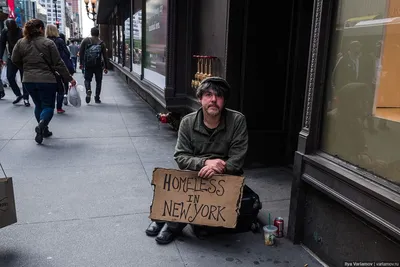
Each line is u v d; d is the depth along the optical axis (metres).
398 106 2.05
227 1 4.12
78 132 6.21
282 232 3.02
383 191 2.02
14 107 8.16
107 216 3.30
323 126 2.63
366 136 2.25
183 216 2.79
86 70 8.87
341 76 2.45
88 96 8.93
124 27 13.20
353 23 2.34
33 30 5.33
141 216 3.32
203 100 2.81
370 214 2.09
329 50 2.53
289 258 2.72
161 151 5.28
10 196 2.66
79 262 2.62
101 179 4.16
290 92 4.57
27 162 4.64
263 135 4.62
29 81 5.36
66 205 3.49
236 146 2.91
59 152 5.09
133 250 2.79
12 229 3.04
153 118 7.58
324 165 2.46
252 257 2.73
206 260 2.68
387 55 2.12
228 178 2.76
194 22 5.32
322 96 2.60
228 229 3.03
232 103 4.41
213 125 2.93
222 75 4.38
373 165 2.20
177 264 2.63
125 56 13.49
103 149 5.30
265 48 4.36
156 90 6.57
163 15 6.00
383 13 2.15
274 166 4.74
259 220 3.31
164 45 5.94
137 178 4.22
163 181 2.81
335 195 2.37
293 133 4.67
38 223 3.14
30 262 2.60
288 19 4.35
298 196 2.81
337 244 2.49
